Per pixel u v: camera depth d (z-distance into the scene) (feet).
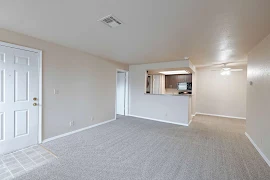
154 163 7.06
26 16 6.08
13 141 7.97
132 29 7.28
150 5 5.10
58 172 6.19
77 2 4.99
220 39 8.44
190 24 6.60
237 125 14.56
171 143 9.62
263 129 7.93
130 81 18.52
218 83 19.62
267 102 7.54
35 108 8.87
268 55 7.58
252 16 5.75
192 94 18.04
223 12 5.50
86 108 12.39
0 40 7.36
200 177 6.00
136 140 10.06
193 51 11.15
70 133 11.00
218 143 9.70
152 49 10.87
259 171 6.49
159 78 20.66
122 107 19.12
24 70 8.35
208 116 19.13
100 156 7.67
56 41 9.36
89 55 12.55
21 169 6.37
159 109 16.17
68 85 10.81
